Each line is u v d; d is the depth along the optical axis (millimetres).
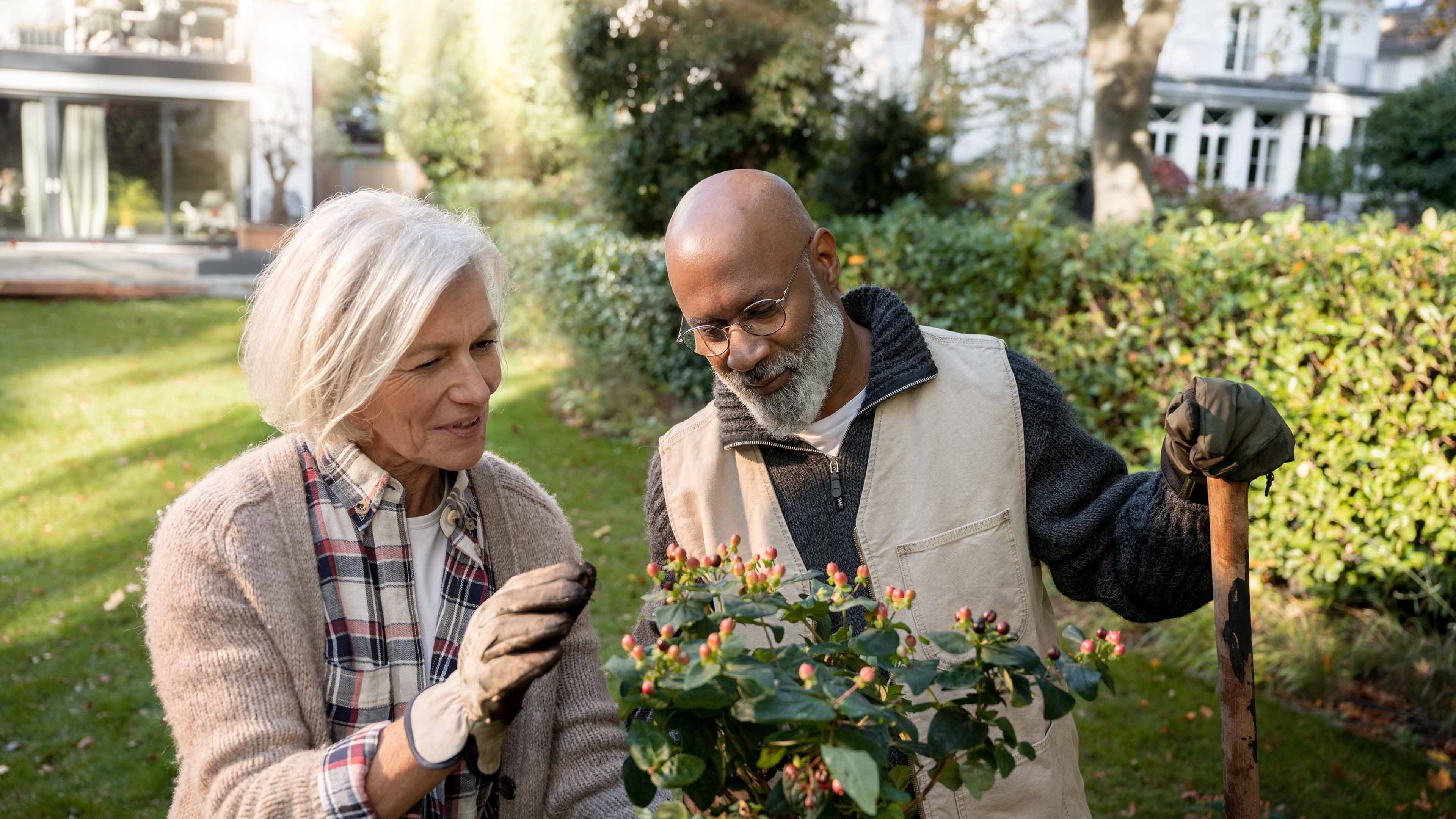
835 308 1486
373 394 1124
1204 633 3879
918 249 5035
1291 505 3801
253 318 1160
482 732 988
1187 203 14141
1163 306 4227
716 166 9289
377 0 19641
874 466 1504
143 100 15828
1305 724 3408
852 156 10125
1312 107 26391
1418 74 27328
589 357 7945
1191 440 1150
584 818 1249
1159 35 9852
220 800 1026
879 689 980
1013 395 1527
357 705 1146
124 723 3549
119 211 16094
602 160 9734
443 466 1163
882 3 18438
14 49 15141
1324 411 3691
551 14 14703
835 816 848
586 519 5426
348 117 21672
